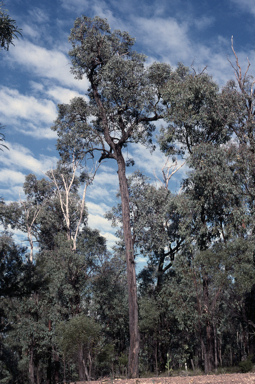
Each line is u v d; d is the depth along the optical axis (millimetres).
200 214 23672
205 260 19297
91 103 27547
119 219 27203
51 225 37531
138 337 21281
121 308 30875
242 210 21250
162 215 25391
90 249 32438
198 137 24031
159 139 24641
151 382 11406
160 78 24859
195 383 9969
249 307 21859
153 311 25469
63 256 28781
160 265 28609
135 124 24625
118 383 12414
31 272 18031
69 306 27891
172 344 27562
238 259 19188
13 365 22016
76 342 19875
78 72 25891
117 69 23031
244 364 18547
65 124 27359
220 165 22109
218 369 19969
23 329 27266
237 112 24359
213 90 23141
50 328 29016
